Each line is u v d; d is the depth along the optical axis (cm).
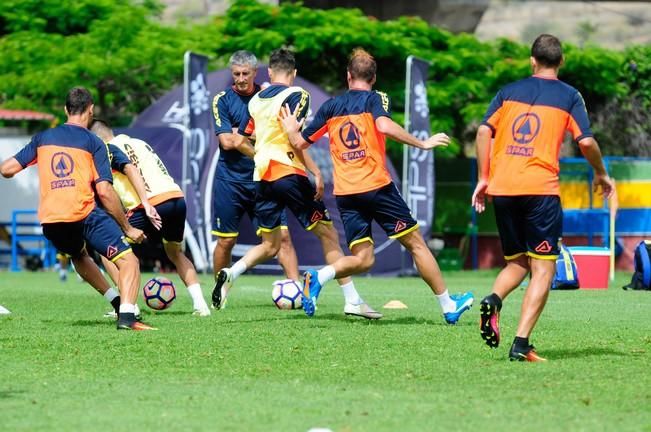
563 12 13662
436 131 8094
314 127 3180
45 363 2478
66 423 1781
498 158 2511
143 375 2319
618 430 1731
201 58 6656
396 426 1753
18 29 8669
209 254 6800
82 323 3294
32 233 8281
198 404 1959
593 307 4088
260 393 2081
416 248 3145
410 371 2348
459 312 3173
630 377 2261
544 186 2464
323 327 3086
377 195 3089
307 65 8462
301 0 9775
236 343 2750
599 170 2503
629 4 13462
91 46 8325
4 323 3297
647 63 8975
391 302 4059
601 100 8819
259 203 3497
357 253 3184
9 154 8156
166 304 3631
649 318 3566
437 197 8562
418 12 10156
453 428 1741
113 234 3050
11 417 1836
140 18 8462
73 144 3028
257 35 8138
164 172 3497
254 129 3638
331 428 1734
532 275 2505
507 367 2395
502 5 13825
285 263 3919
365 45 8131
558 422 1795
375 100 3081
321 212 3472
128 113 8875
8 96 8781
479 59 8288
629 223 8288
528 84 2512
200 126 6662
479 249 8625
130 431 1717
